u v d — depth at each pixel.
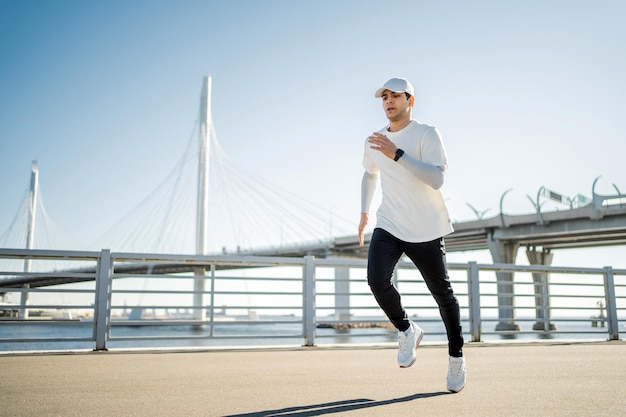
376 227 2.19
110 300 4.02
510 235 40.81
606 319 5.75
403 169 2.12
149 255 4.16
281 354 3.69
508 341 5.12
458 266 5.09
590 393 1.98
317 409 1.68
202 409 1.68
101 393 1.98
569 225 37.09
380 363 3.07
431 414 1.59
